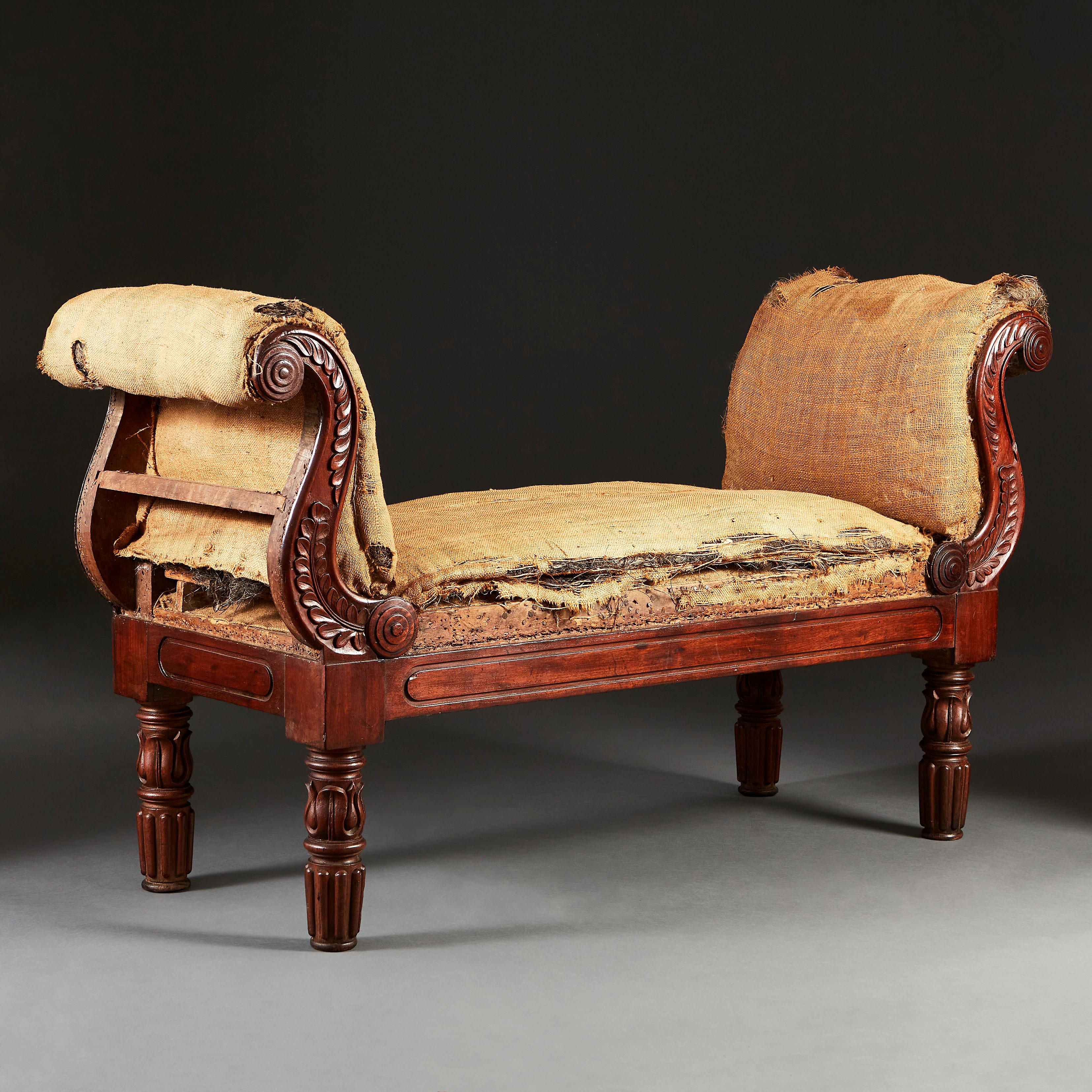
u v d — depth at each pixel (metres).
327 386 2.71
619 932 3.13
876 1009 2.74
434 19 8.32
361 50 8.27
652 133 8.41
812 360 3.90
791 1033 2.63
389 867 3.57
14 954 3.00
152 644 3.23
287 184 8.26
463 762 4.61
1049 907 3.30
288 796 4.18
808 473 3.86
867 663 6.10
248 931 3.13
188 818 3.36
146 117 8.00
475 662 2.97
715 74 8.41
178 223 8.10
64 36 7.82
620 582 3.12
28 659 5.81
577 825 3.93
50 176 7.83
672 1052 2.56
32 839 3.77
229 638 3.02
